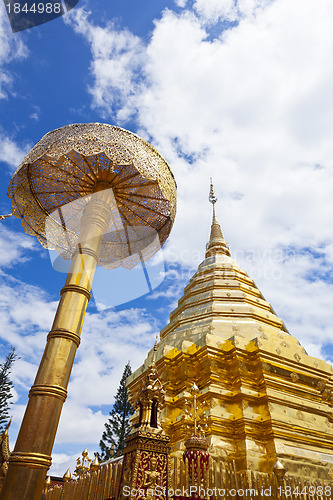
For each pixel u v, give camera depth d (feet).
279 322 46.80
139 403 19.03
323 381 37.50
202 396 33.17
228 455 28.68
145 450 16.62
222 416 31.09
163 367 37.58
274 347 36.19
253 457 28.30
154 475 15.99
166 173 21.26
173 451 28.40
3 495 12.41
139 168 19.19
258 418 31.19
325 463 29.99
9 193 20.63
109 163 21.35
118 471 19.12
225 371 35.17
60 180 21.67
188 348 37.50
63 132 19.43
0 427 93.66
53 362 15.07
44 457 13.26
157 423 18.12
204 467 18.98
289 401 33.06
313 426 32.71
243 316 44.65
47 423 13.82
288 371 35.73
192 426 23.44
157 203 23.00
